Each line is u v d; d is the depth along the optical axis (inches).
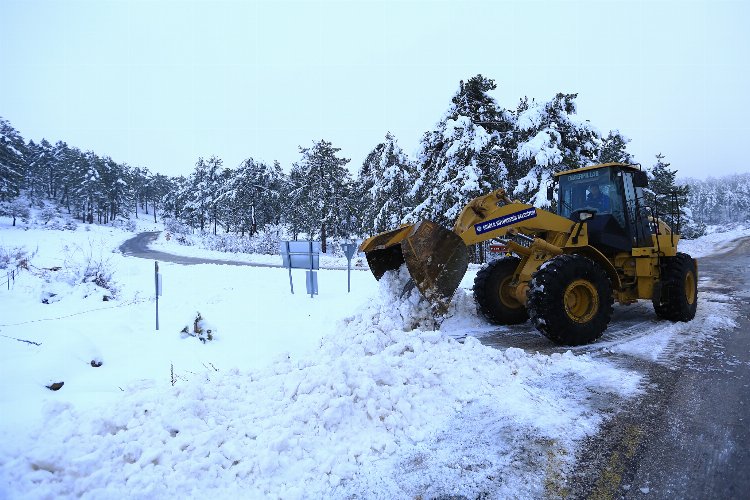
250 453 101.7
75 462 94.7
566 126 604.1
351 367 133.3
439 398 134.0
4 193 2169.0
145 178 4200.3
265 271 533.6
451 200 613.0
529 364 162.7
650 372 161.6
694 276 259.3
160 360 190.9
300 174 1560.0
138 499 87.0
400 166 933.2
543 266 198.4
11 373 155.6
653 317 258.8
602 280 202.7
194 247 1565.0
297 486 93.4
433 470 99.7
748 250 882.1
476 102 641.0
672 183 1073.5
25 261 389.7
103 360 187.2
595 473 97.7
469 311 266.1
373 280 429.7
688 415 125.5
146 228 3462.1
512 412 127.9
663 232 273.0
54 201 3309.5
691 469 98.4
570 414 126.8
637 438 112.6
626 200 239.8
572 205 261.0
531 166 608.1
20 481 89.4
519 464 101.7
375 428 115.9
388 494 91.3
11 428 112.2
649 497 88.8
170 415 114.3
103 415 117.6
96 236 1934.1
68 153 3410.4
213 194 2356.1
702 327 230.1
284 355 165.5
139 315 262.8
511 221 208.7
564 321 192.4
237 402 128.3
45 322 229.8
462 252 200.7
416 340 164.1
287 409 120.7
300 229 1492.4
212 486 91.8
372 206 995.3
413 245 195.6
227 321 254.1
